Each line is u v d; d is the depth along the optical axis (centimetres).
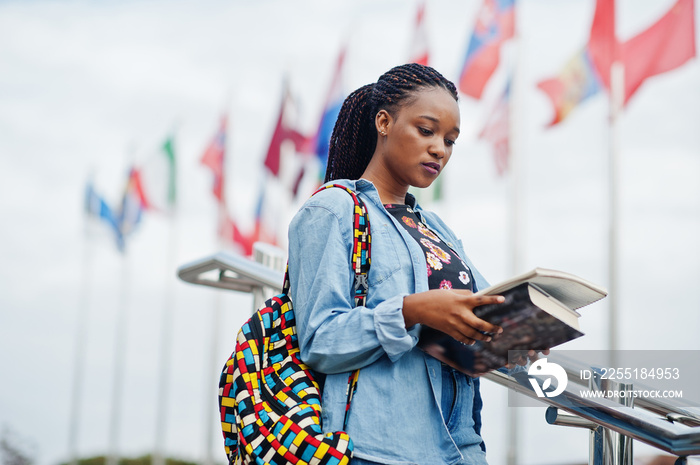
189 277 282
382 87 205
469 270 202
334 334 174
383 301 181
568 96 1380
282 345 186
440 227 214
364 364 175
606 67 1336
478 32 1444
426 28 1533
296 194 1850
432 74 202
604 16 1340
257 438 171
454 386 186
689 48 1251
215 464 2612
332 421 174
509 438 1477
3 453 2934
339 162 229
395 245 188
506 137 1501
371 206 192
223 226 2180
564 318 158
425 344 177
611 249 1351
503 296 160
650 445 166
